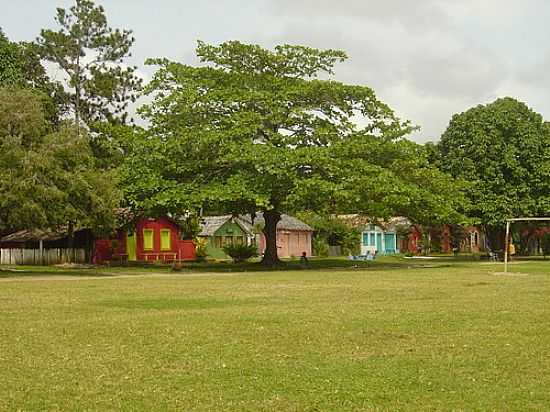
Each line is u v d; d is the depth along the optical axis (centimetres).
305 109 4409
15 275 3738
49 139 3725
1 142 3575
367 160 4575
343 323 1595
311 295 2342
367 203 4378
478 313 1781
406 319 1662
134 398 945
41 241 5531
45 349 1292
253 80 4572
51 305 2036
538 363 1151
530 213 6075
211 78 4606
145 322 1625
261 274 3778
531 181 6081
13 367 1134
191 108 4406
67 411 888
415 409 889
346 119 4688
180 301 2145
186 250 5991
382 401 928
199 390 985
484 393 964
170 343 1343
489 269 4225
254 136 4450
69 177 3675
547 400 930
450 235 8344
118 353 1249
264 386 1005
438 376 1062
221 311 1847
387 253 8294
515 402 920
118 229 5191
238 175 4291
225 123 4416
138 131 4716
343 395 955
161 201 4159
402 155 4641
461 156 6203
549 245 6806
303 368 1119
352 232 7762
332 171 4184
